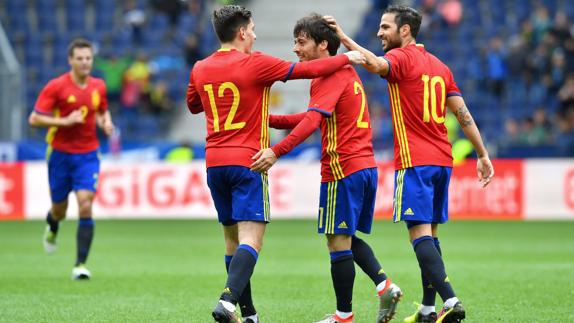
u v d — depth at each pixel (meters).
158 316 24.33
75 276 32.75
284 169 63.16
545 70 78.81
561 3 88.69
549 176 61.06
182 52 86.12
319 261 39.03
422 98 21.92
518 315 24.20
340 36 22.33
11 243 48.09
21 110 70.62
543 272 34.28
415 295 28.50
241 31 21.52
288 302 27.12
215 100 21.22
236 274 20.38
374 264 22.39
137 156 69.94
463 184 61.56
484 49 81.81
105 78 78.75
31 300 27.41
